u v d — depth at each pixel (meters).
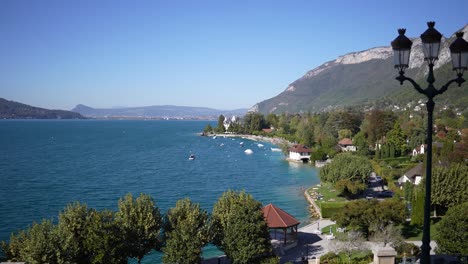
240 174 136.00
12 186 104.56
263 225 46.41
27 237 40.09
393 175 108.38
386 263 28.31
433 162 89.19
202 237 47.62
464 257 24.86
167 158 176.50
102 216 41.22
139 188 106.94
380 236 51.09
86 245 38.62
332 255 49.06
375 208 56.81
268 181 122.88
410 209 73.44
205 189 108.12
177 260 43.50
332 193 98.38
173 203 91.00
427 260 14.09
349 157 101.31
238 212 46.84
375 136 170.12
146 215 47.16
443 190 64.38
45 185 106.94
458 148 99.19
